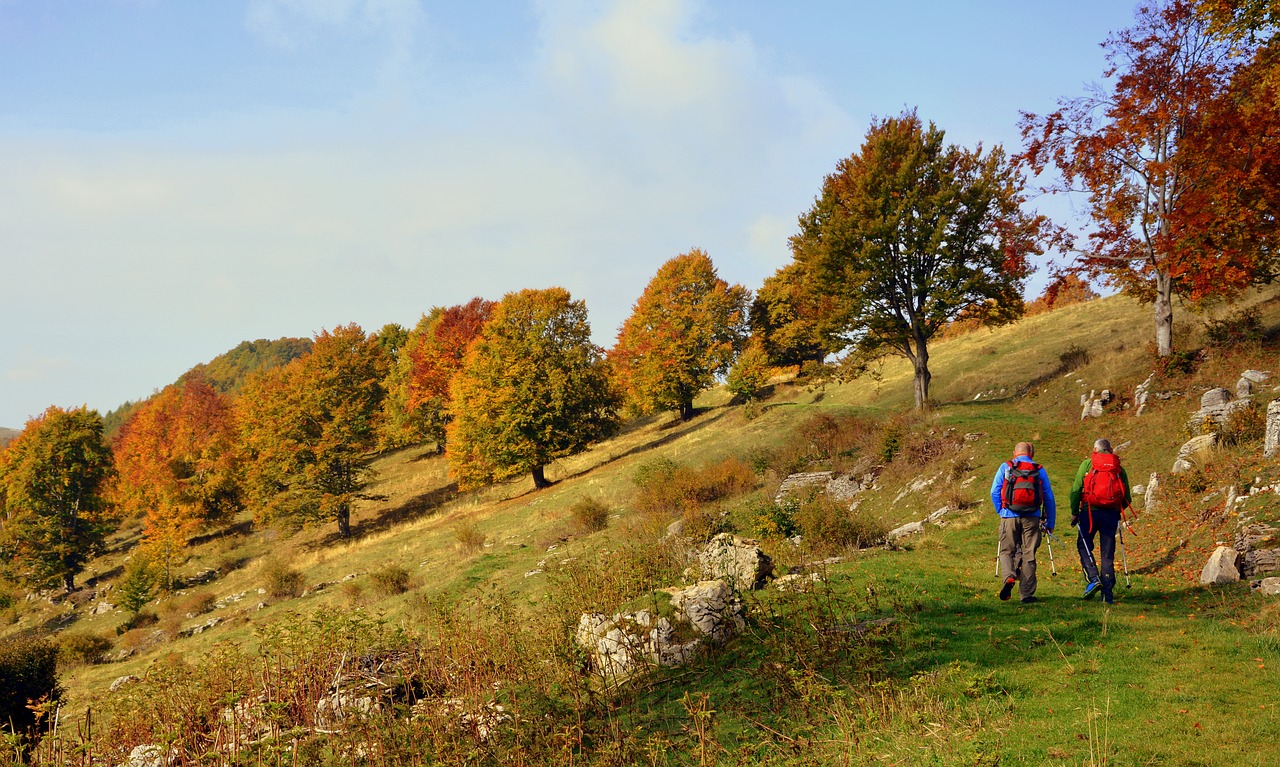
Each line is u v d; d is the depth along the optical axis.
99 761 8.38
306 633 10.01
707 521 21.56
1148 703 5.72
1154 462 17.52
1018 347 41.53
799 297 36.38
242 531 59.16
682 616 8.67
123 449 77.81
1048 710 5.79
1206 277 20.77
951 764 4.97
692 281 59.66
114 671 25.48
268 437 54.19
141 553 49.91
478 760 6.57
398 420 71.81
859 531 16.36
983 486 19.88
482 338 49.62
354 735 7.53
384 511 53.69
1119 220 23.70
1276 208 20.12
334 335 73.38
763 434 37.56
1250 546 9.71
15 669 15.09
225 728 8.28
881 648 7.70
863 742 5.61
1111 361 27.33
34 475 55.69
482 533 35.50
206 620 32.69
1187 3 21.41
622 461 45.06
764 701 6.91
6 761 8.03
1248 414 14.89
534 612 11.66
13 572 53.69
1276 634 6.92
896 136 32.59
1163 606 8.68
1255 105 21.25
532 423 45.62
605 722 7.08
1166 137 22.77
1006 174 30.55
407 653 10.05
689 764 5.89
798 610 8.68
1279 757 4.61
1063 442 22.31
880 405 41.34
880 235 31.58
